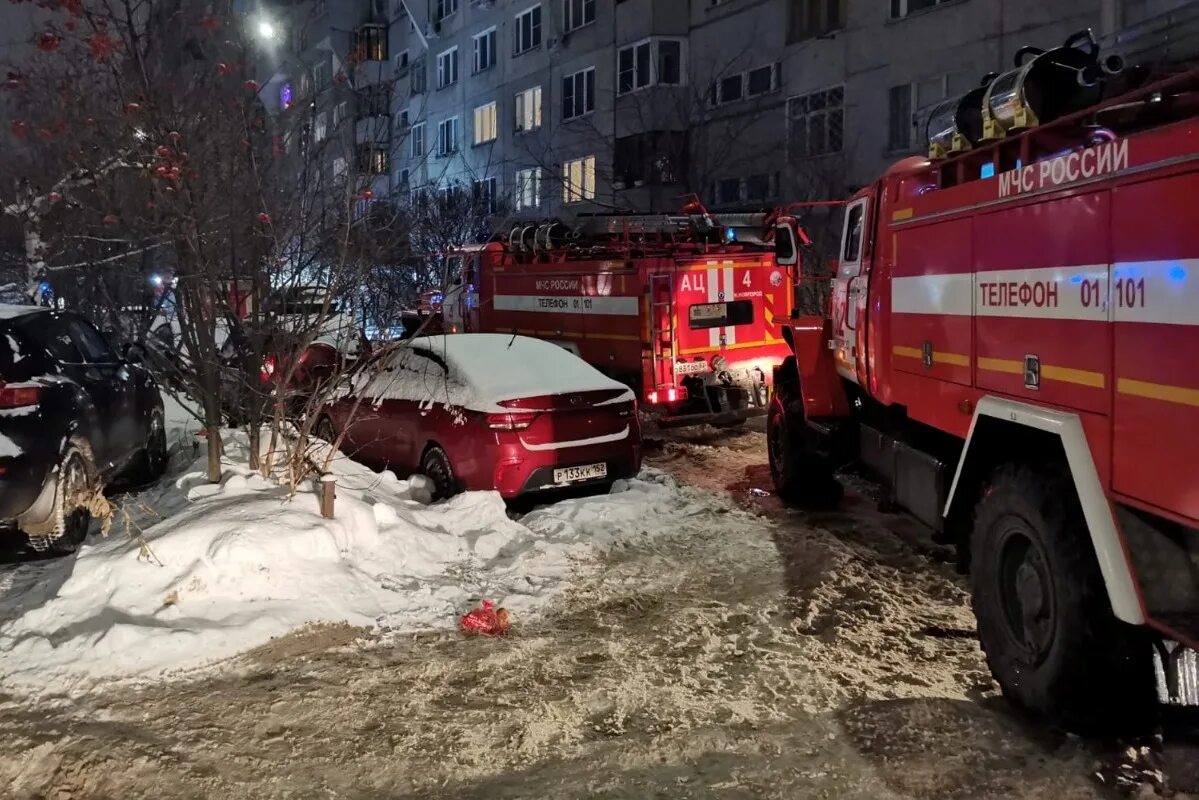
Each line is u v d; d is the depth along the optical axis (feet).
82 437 22.36
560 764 12.80
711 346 38.65
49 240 32.01
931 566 21.24
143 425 27.89
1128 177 11.37
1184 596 10.97
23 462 20.11
